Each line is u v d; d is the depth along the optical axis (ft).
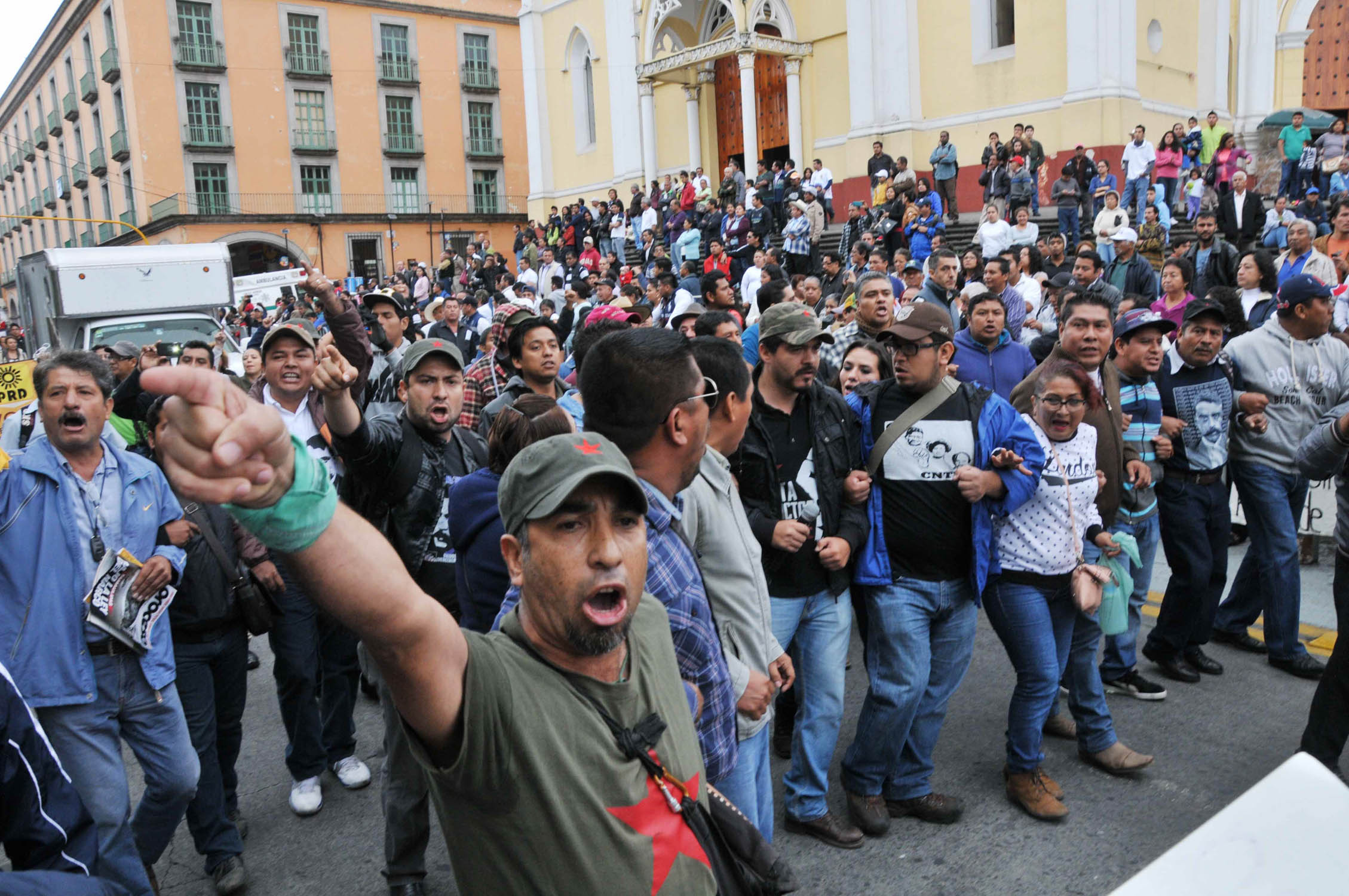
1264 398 15.25
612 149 84.02
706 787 5.96
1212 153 52.65
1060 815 11.96
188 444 3.27
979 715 15.21
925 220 46.16
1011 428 11.62
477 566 9.14
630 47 79.77
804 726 11.71
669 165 83.41
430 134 132.36
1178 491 15.26
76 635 9.69
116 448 10.71
